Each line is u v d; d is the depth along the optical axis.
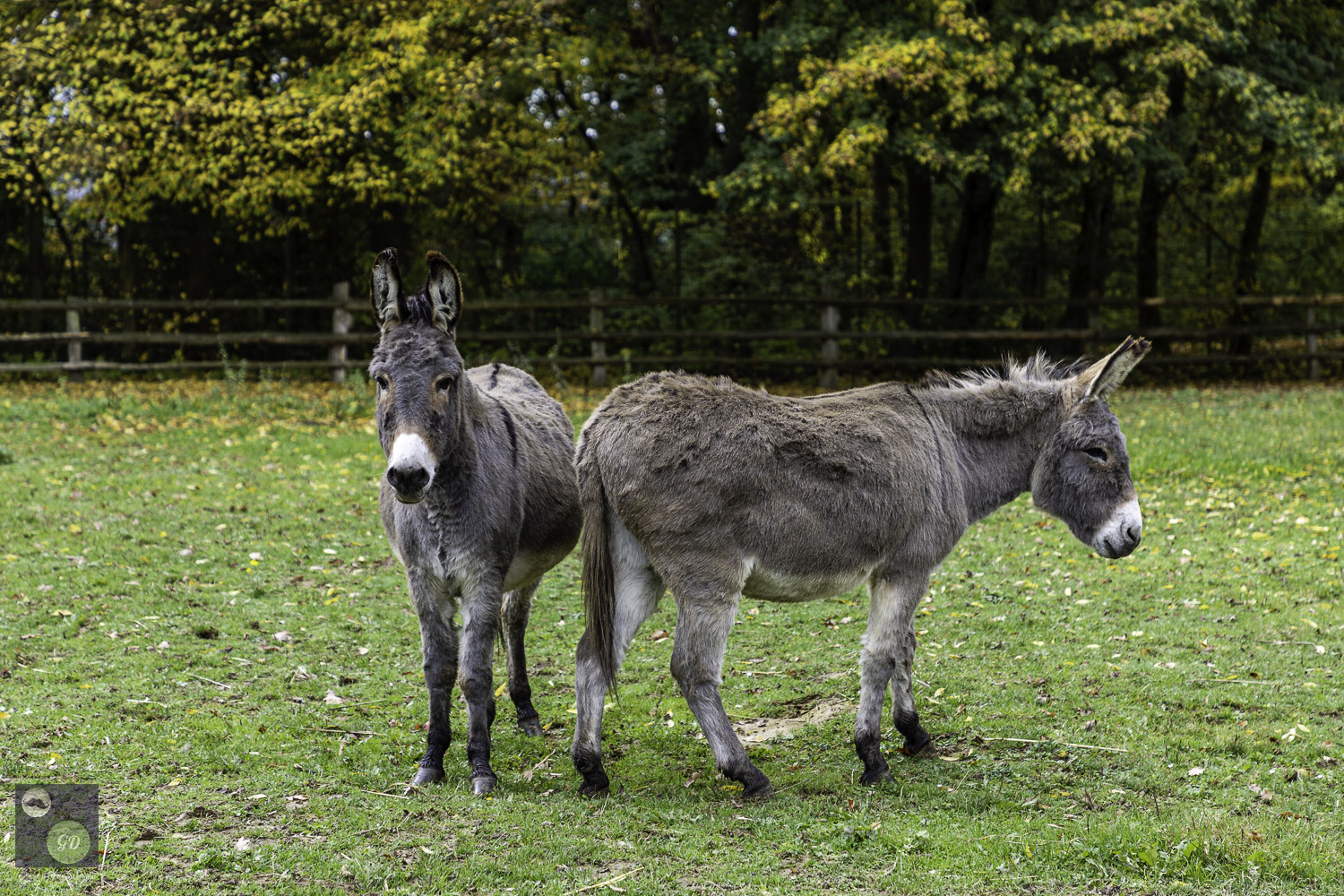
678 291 16.70
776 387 15.70
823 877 3.56
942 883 3.50
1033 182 14.85
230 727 4.82
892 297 17.02
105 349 16.61
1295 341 19.45
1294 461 10.12
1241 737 4.69
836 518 4.23
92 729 4.70
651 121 16.05
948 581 7.22
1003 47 13.33
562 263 18.45
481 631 4.37
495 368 5.77
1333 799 4.12
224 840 3.73
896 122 14.16
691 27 15.36
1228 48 14.08
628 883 3.49
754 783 4.18
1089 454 4.66
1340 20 16.88
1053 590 6.95
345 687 5.46
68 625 6.05
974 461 4.73
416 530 4.30
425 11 14.77
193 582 6.88
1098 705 5.13
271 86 15.78
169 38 14.50
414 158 14.06
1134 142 14.22
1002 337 15.98
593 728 4.22
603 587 4.21
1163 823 3.87
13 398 13.02
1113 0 13.27
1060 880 3.52
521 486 4.60
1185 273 20.08
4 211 16.64
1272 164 17.64
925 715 5.12
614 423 4.20
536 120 15.73
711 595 4.11
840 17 14.27
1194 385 16.45
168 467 9.87
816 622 6.54
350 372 15.31
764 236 16.70
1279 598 6.62
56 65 14.00
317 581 7.09
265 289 17.28
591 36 15.44
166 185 14.67
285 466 10.02
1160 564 7.38
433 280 4.15
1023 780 4.36
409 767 4.52
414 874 3.53
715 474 4.09
